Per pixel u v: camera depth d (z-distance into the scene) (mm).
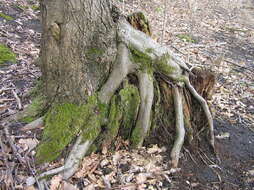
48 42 3096
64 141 3104
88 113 3197
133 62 3340
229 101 5285
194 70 3934
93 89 3234
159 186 3137
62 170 2957
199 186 3279
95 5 3000
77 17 2961
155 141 3666
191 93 3785
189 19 9641
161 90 3637
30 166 2934
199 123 3906
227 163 3740
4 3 7773
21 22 7125
